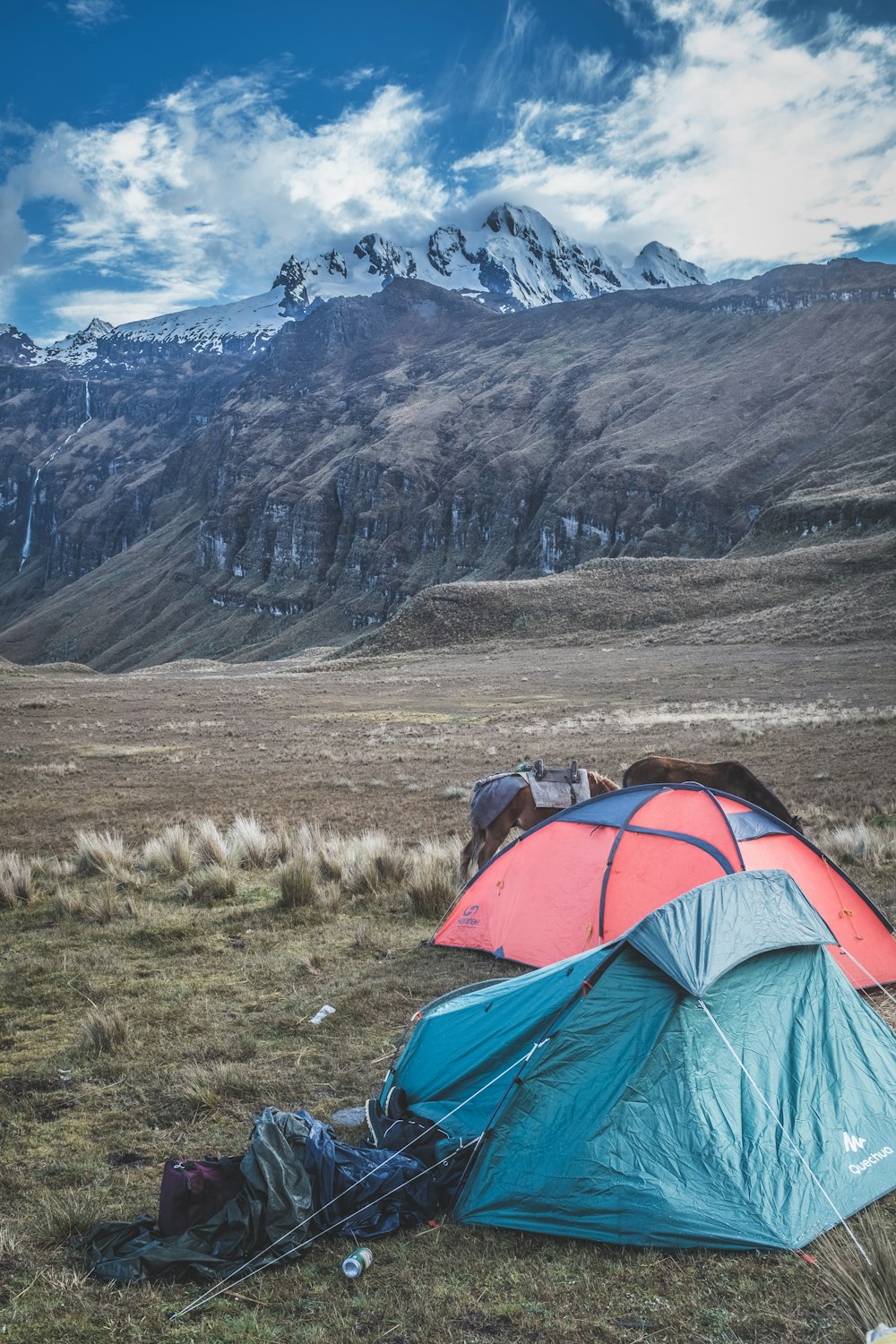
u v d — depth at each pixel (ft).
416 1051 20.81
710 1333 13.37
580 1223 15.94
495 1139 17.16
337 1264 15.23
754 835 28.50
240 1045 24.14
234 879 43.04
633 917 28.43
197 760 111.24
